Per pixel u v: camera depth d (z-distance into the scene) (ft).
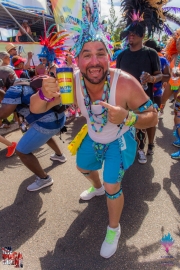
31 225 7.39
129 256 6.11
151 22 8.75
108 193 5.90
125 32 8.93
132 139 6.24
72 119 18.10
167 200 8.13
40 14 22.18
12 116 15.76
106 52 5.00
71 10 16.43
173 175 9.65
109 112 4.82
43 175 9.04
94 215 7.66
